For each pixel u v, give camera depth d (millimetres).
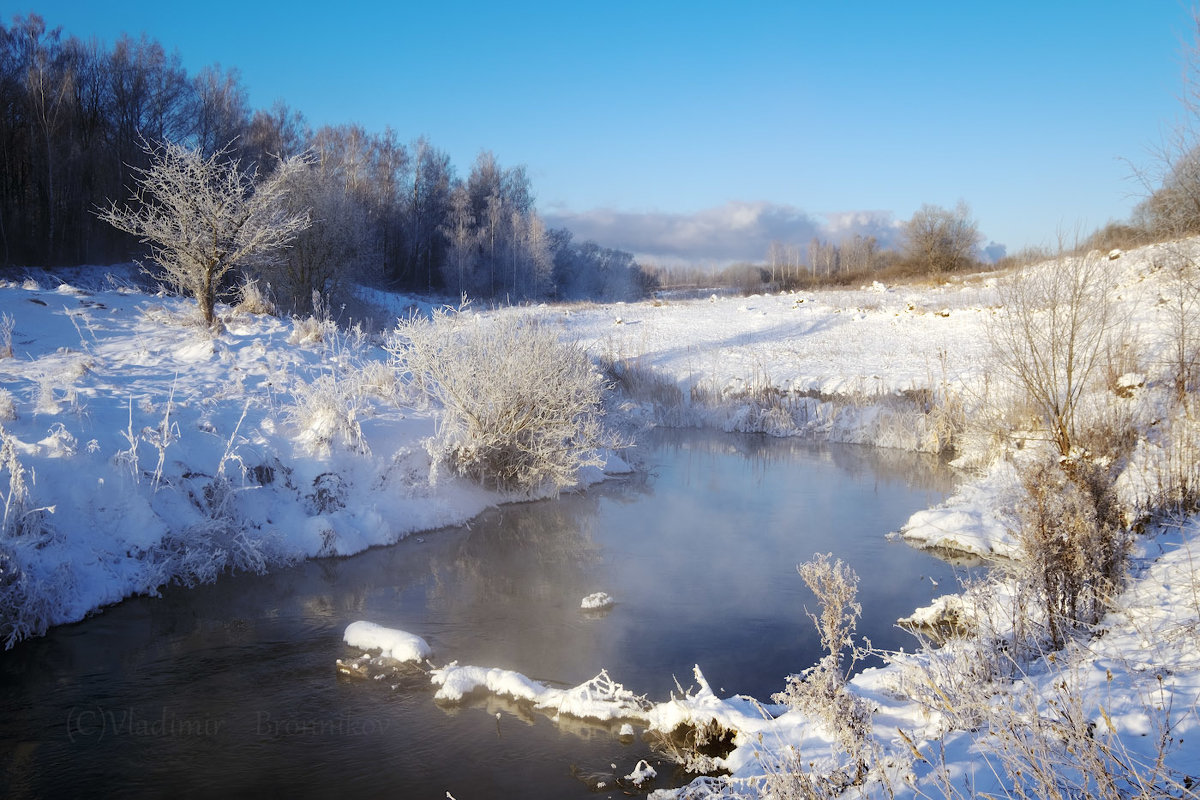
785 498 13695
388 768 5168
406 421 12484
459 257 55688
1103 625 5934
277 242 17094
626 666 6789
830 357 26656
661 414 22953
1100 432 11422
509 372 12266
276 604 8109
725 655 7020
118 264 36469
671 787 4930
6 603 6832
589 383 13375
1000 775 3756
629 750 5430
